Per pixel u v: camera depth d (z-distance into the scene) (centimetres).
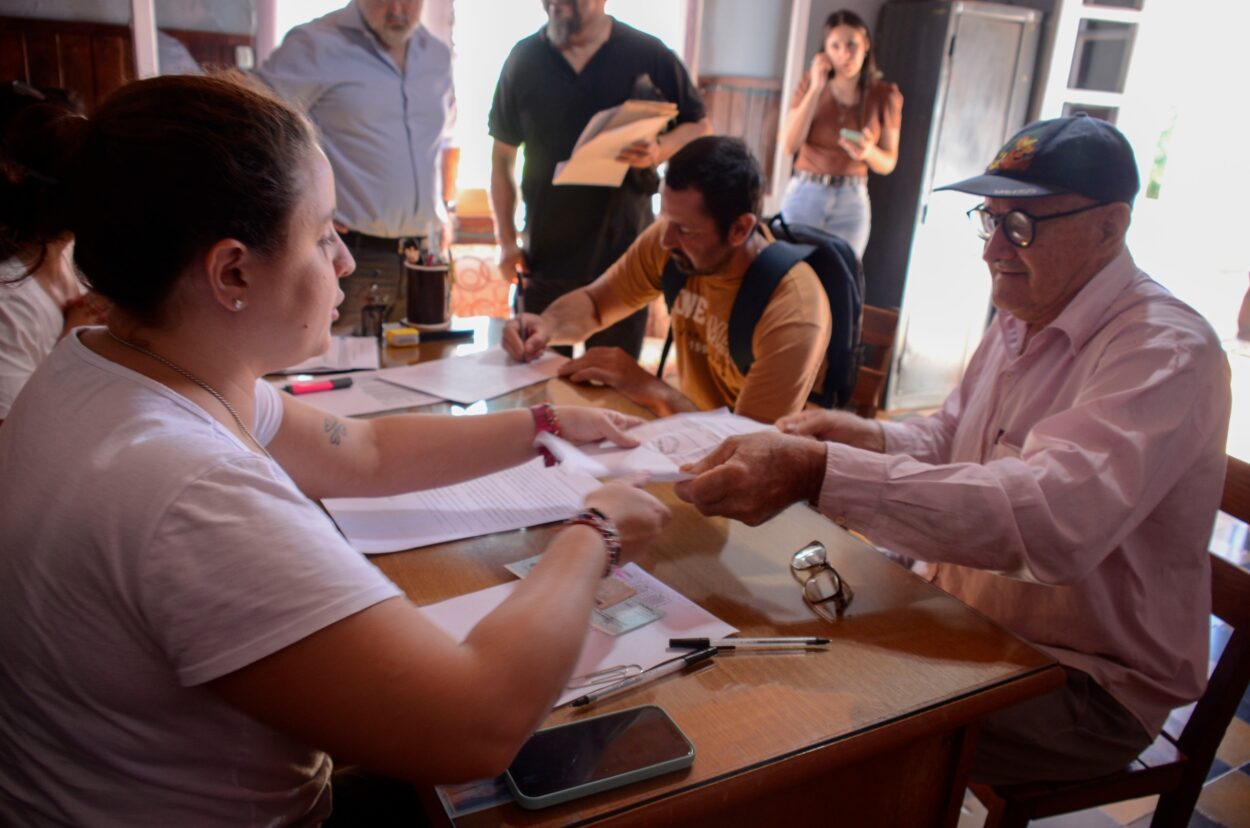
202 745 65
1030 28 398
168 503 58
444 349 195
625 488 92
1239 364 359
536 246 288
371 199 280
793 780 76
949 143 401
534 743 76
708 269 180
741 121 433
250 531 59
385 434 112
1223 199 412
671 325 211
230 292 66
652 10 412
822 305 175
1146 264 426
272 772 69
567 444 118
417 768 61
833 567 111
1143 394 110
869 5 423
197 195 61
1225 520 322
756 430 140
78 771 65
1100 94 409
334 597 59
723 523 121
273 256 66
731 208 169
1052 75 402
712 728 80
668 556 111
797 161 398
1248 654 126
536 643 67
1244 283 409
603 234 279
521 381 172
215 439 64
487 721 63
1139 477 107
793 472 109
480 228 436
